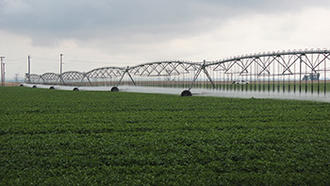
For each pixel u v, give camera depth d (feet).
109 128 56.95
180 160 37.88
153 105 95.35
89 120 66.59
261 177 32.48
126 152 41.24
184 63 192.65
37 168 35.58
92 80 308.40
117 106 93.45
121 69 259.39
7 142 46.62
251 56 145.38
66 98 129.59
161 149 42.24
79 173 33.96
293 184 31.27
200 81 189.47
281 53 131.75
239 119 66.95
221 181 31.71
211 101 106.73
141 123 62.44
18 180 31.96
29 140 47.96
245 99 113.50
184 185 30.96
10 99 124.36
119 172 34.45
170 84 213.87
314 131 52.47
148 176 33.06
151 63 223.30
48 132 54.70
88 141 47.03
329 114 71.51
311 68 120.57
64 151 42.01
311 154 39.24
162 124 61.11
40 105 98.12
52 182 31.53
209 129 55.67
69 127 58.13
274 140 46.55
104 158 39.01
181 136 49.47
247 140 46.34
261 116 70.79
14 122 64.23
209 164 36.32
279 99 111.55
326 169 34.53
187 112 78.33
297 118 66.49
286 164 36.04
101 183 31.45
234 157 38.83
